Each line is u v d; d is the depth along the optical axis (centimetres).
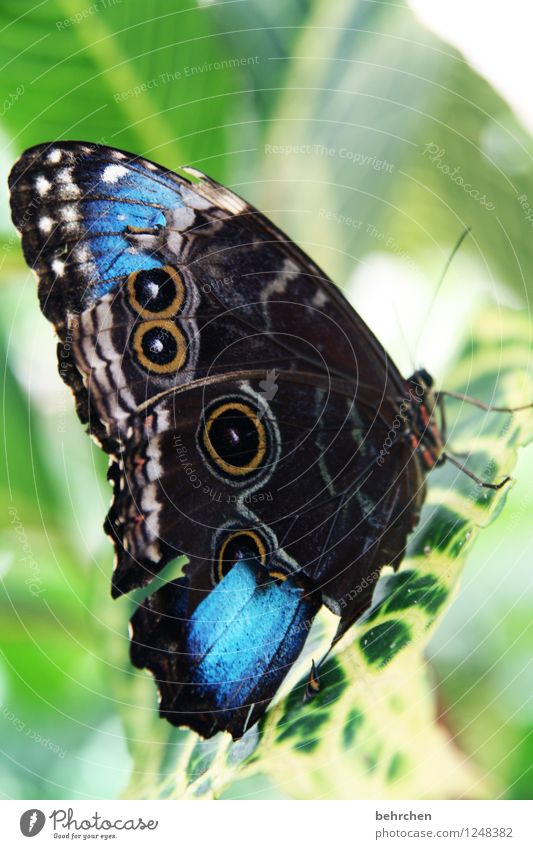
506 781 29
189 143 31
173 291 30
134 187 29
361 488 31
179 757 30
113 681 30
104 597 31
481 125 31
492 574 30
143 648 30
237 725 30
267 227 30
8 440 31
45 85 30
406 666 30
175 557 30
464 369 31
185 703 30
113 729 30
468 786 29
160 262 29
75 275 29
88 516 31
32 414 31
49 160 29
